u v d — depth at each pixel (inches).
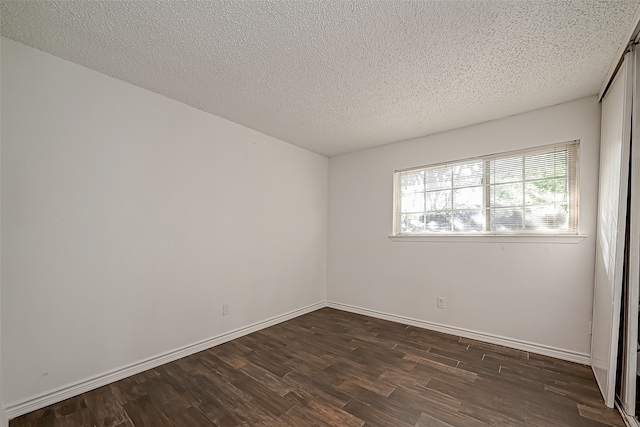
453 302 112.4
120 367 78.2
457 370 82.4
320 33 59.9
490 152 105.8
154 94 87.1
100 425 59.6
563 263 90.4
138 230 83.0
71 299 70.3
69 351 69.7
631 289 61.9
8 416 60.5
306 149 145.1
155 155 87.2
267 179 124.0
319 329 118.6
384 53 66.7
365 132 119.7
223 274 105.4
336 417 62.0
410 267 125.5
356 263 145.3
